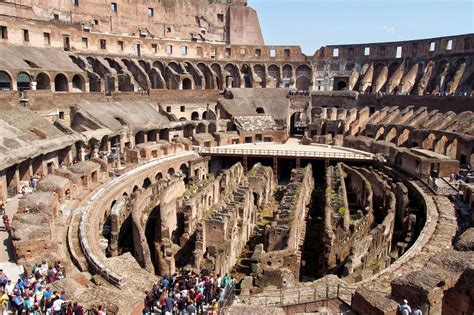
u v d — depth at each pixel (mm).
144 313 19562
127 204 42094
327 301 21125
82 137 52406
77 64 77438
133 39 88438
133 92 76500
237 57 100625
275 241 33344
